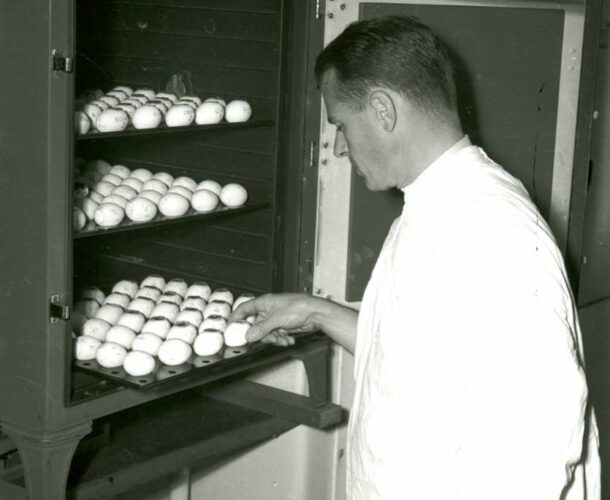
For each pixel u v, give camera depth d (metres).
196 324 1.97
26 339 1.60
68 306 1.59
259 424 2.06
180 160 2.26
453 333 1.35
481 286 1.33
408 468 1.42
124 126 1.82
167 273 2.31
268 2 2.01
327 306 1.86
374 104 1.44
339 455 2.33
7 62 1.55
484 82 2.09
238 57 2.10
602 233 2.58
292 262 2.07
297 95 2.00
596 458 1.53
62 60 1.52
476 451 1.33
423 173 1.46
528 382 1.31
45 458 1.61
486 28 2.07
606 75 2.49
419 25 1.46
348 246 2.06
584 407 1.35
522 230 1.35
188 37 2.19
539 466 1.31
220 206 2.04
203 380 1.82
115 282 2.41
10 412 1.63
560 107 2.18
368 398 1.50
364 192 2.04
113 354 1.76
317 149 2.03
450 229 1.39
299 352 2.02
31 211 1.57
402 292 1.43
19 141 1.56
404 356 1.42
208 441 1.96
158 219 1.89
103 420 2.01
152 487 2.43
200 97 2.19
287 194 2.05
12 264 1.60
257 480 2.38
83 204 1.80
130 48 2.29
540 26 2.11
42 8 1.50
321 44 1.99
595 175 2.52
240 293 2.17
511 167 2.16
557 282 1.35
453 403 1.36
